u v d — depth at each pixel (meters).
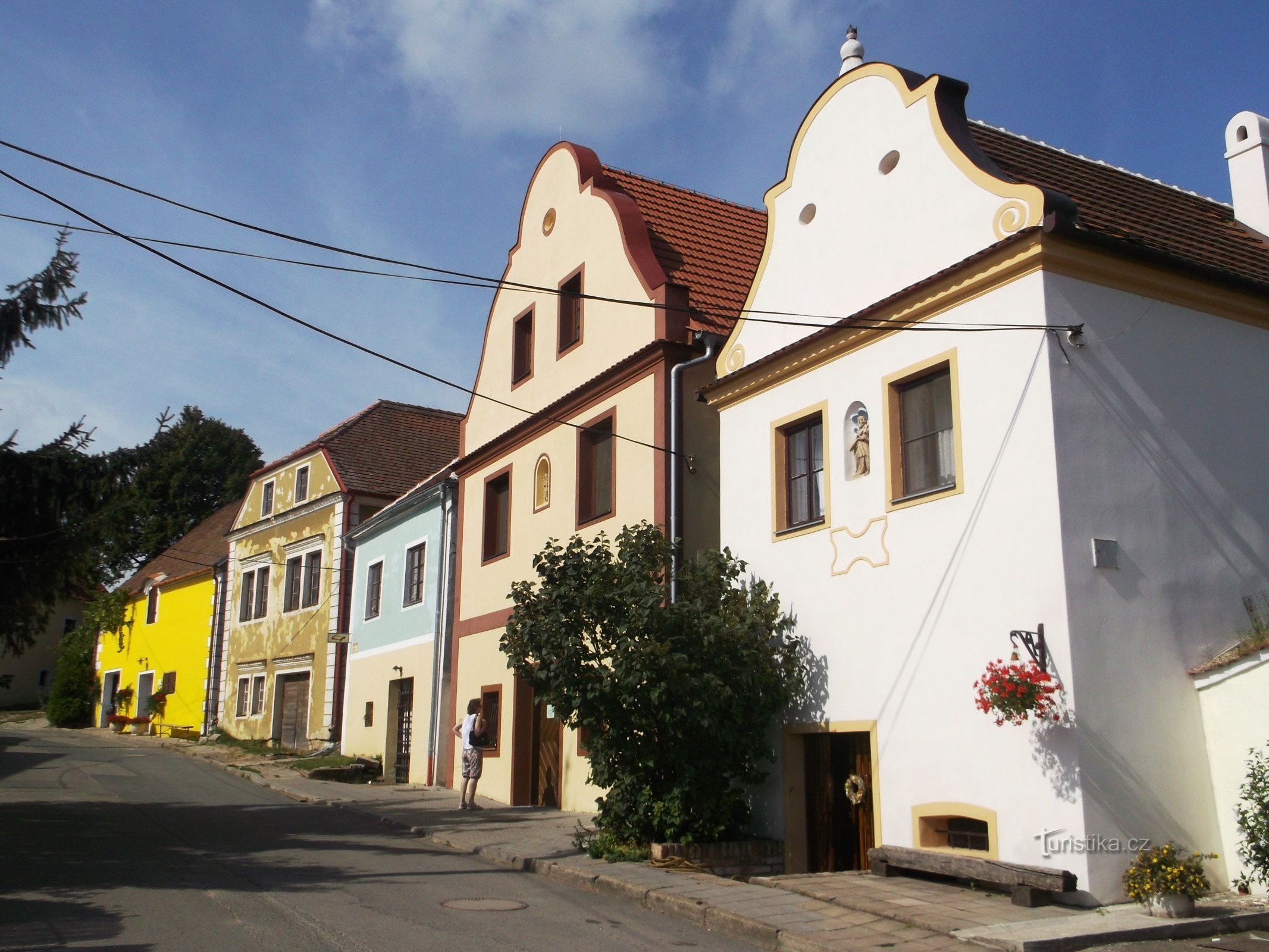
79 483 13.00
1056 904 8.70
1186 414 10.32
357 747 25.44
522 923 8.82
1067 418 9.52
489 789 18.67
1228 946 7.62
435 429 33.91
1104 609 9.27
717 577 12.53
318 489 30.48
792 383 12.73
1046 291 9.72
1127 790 8.95
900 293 11.01
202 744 32.06
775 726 12.31
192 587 37.84
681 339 15.17
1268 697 9.05
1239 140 14.06
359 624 26.58
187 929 7.97
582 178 18.06
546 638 12.13
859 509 11.47
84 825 13.73
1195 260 11.21
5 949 7.18
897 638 10.78
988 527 9.91
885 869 10.24
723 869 11.53
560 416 17.72
